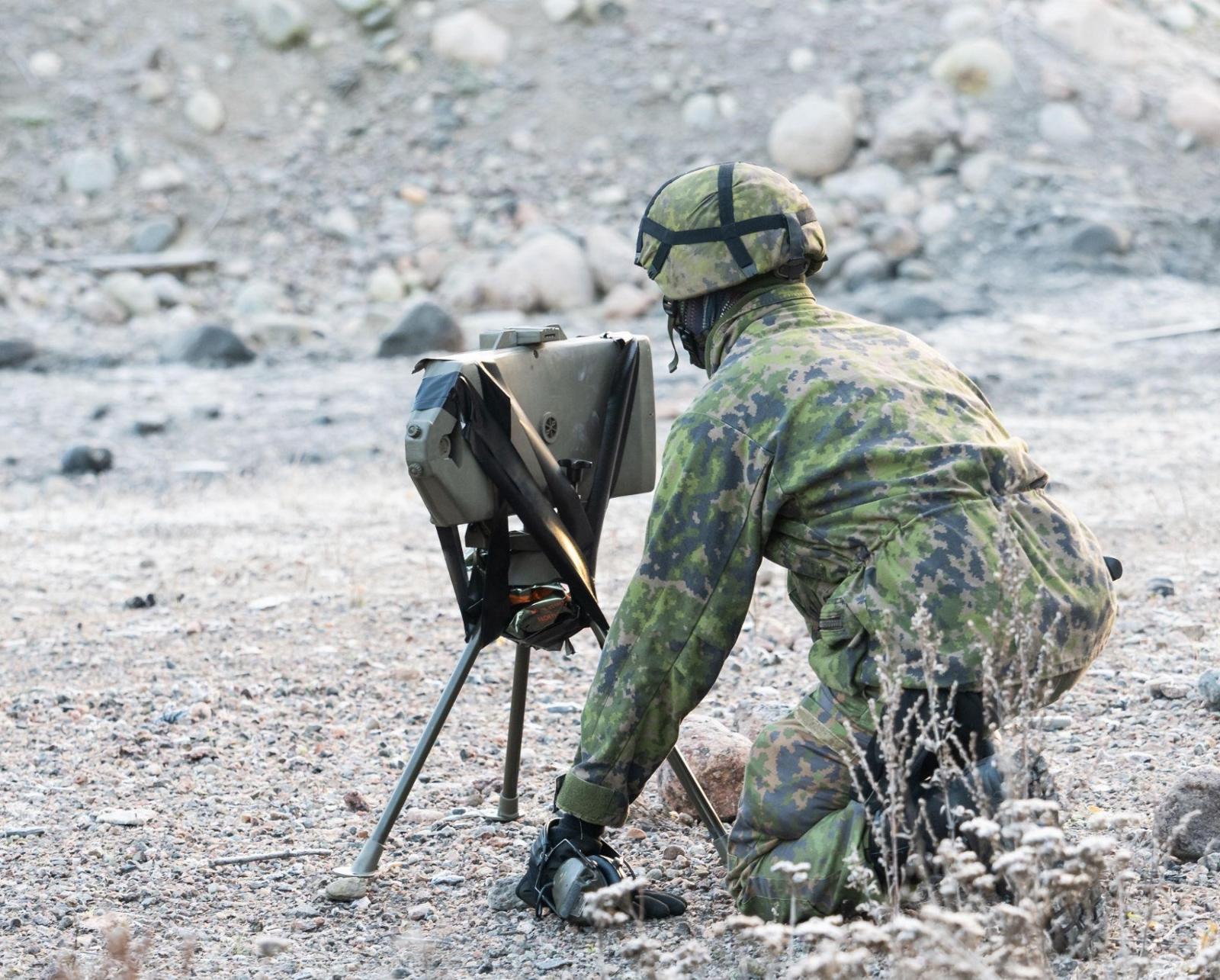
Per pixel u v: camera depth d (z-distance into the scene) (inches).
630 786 259.8
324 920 280.1
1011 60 1881.2
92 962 259.9
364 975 251.9
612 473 289.3
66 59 1963.6
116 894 296.8
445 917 277.4
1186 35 2066.9
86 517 788.0
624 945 222.8
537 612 278.2
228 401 1198.3
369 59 1985.7
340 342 1446.9
